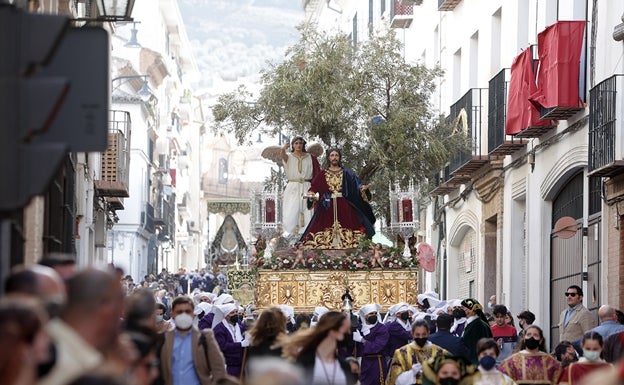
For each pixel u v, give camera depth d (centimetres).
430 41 4303
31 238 1583
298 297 2798
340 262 2805
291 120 3228
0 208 755
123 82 6212
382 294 2808
